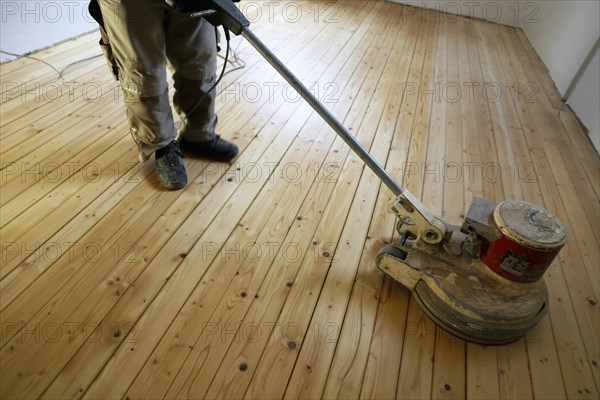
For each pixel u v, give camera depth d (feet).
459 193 6.15
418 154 6.92
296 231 5.03
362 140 7.06
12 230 4.54
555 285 4.78
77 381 3.37
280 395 3.44
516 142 7.72
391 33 12.28
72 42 8.81
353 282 4.50
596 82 8.49
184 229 4.84
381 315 4.18
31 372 3.38
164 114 4.94
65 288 4.03
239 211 5.20
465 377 3.75
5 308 3.81
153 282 4.20
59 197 5.03
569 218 5.94
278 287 4.33
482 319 3.74
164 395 3.34
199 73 5.01
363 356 3.79
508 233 3.66
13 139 5.86
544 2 12.98
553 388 3.76
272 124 7.09
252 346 3.75
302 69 9.25
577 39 10.07
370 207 5.57
